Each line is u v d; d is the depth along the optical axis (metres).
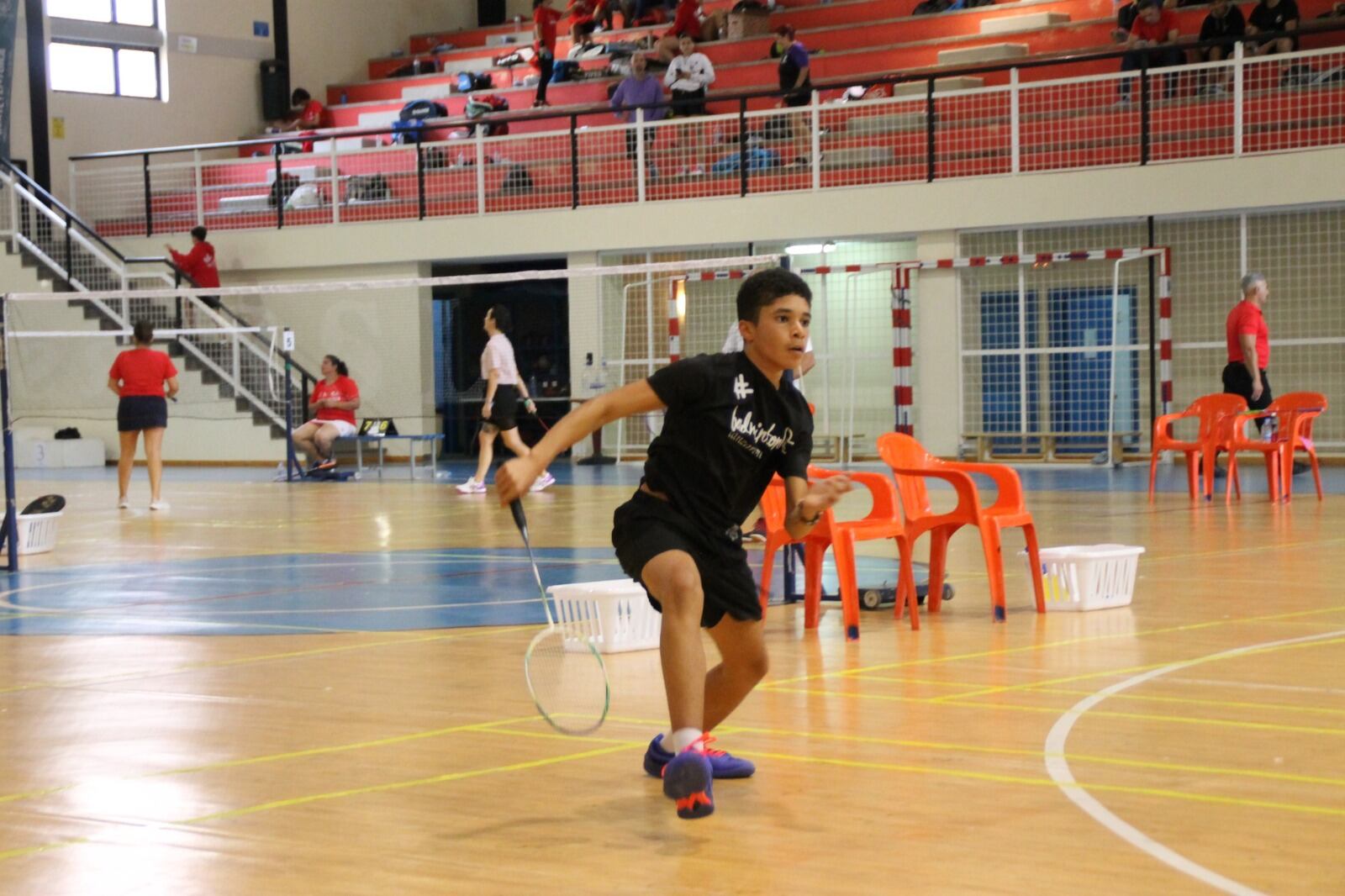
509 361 16.48
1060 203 18.45
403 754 4.82
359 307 22.55
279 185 22.84
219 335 22.75
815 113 19.70
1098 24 21.19
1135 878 3.40
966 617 7.47
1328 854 3.55
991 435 18.83
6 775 4.66
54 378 23.34
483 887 3.45
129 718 5.49
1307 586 8.18
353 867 3.63
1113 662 6.13
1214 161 17.64
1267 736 4.77
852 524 7.10
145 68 25.83
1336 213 17.72
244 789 4.40
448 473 20.25
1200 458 16.48
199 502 16.14
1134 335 18.80
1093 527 11.42
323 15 27.78
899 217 19.33
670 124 20.28
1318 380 18.14
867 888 3.38
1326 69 18.00
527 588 9.01
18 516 11.24
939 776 4.36
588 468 20.55
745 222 20.20
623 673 6.16
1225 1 18.61
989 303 19.44
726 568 4.16
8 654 7.00
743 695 4.41
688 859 3.63
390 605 8.38
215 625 7.79
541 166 22.03
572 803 4.18
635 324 21.67
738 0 24.95
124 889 3.51
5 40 23.38
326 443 19.42
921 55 22.36
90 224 24.33
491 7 29.70
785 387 4.18
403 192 22.92
